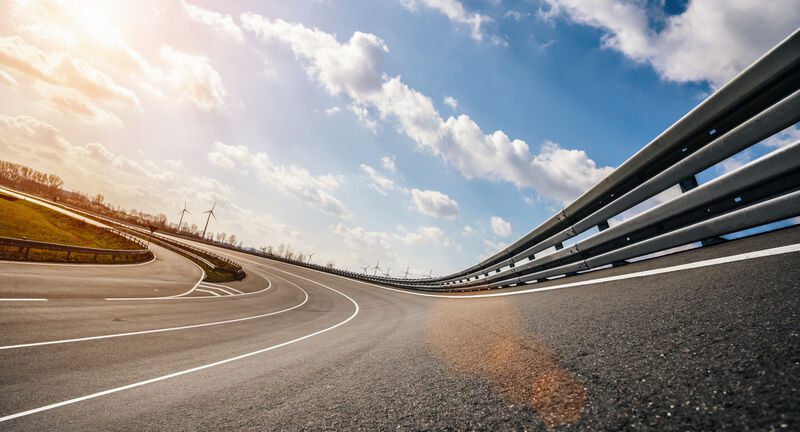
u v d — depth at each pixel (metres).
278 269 42.53
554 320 2.32
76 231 39.62
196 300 12.89
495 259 8.05
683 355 1.16
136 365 3.99
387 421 1.30
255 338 6.32
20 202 48.12
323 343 4.61
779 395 0.79
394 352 2.77
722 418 0.78
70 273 13.74
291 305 15.28
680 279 2.17
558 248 5.03
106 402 2.53
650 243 3.17
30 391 2.93
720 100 2.33
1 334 5.00
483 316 3.63
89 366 3.87
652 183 3.07
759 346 1.04
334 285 30.69
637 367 1.19
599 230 4.01
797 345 0.97
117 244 38.88
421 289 21.05
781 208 2.00
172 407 2.14
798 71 1.90
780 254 1.86
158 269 24.03
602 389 1.10
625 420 0.89
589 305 2.42
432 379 1.70
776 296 1.37
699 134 2.60
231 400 2.10
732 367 0.98
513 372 1.50
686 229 2.76
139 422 1.93
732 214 2.35
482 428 1.07
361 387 1.85
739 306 1.41
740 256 2.10
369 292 23.72
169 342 5.56
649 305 1.88
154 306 9.85
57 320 6.40
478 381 1.50
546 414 1.04
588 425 0.92
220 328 7.49
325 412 1.55
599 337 1.64
